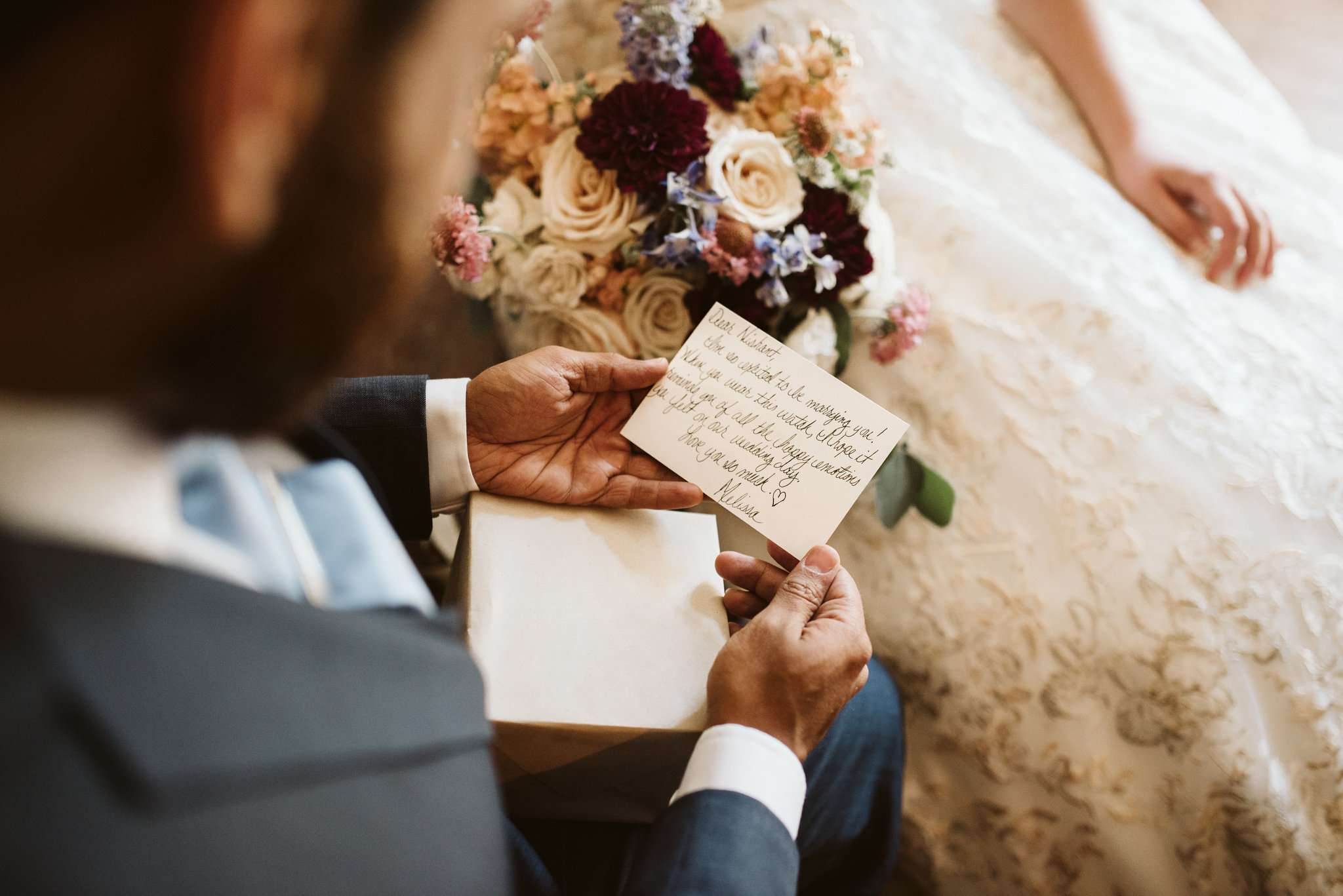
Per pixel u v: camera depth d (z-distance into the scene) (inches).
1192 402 41.8
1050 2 53.0
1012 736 42.1
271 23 9.4
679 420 33.5
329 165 11.1
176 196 9.6
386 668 14.2
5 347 10.1
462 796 15.4
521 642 28.7
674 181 36.5
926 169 47.6
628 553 32.0
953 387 44.3
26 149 9.1
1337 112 86.6
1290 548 39.4
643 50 37.9
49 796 9.9
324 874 12.3
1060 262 44.9
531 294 39.9
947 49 52.0
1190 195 50.1
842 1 48.5
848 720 35.9
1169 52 61.6
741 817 23.3
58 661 10.3
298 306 11.7
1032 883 42.1
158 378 11.2
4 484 11.1
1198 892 39.3
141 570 11.4
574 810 31.1
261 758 11.7
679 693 28.1
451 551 45.1
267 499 17.8
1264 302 48.0
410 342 56.4
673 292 39.5
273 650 12.5
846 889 37.6
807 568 29.8
